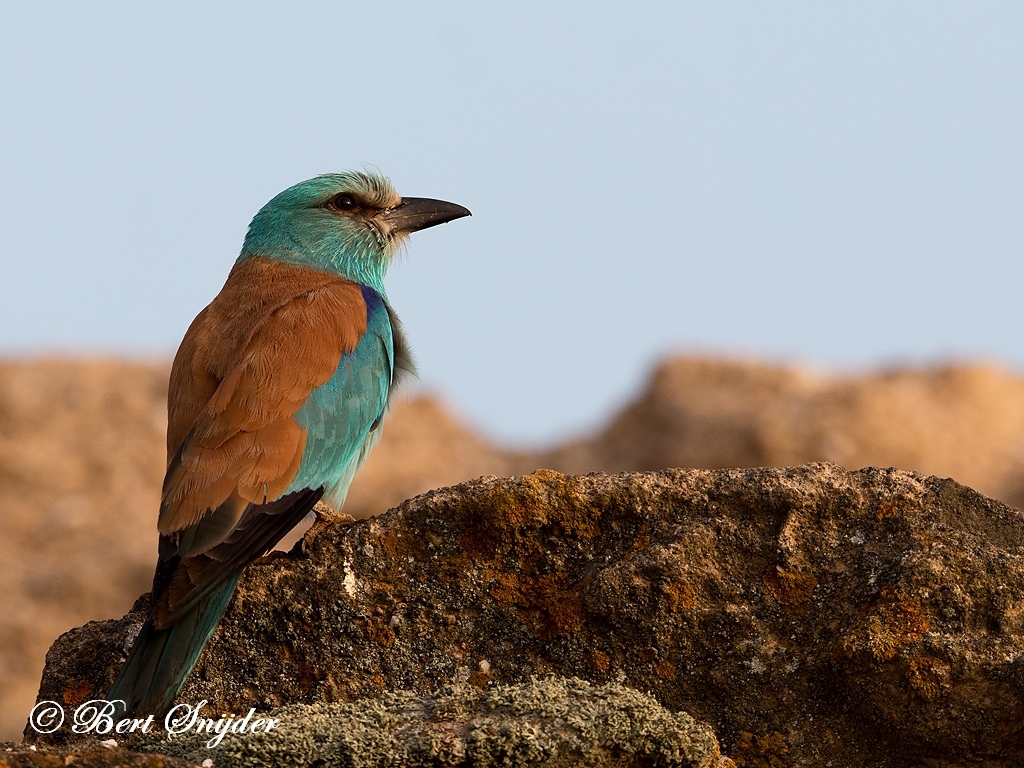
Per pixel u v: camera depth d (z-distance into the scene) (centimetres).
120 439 4644
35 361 5181
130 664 987
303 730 854
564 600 1002
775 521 1002
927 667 891
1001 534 986
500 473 4981
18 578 3694
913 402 4578
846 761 923
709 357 5122
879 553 972
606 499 1020
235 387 1177
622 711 856
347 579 1027
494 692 881
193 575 1034
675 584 978
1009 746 879
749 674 952
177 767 794
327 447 1220
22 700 2902
